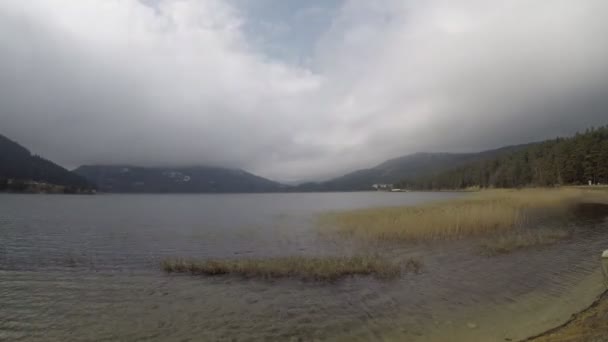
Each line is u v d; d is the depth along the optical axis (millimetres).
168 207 72938
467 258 14609
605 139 73625
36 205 72938
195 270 13055
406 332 7477
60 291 10883
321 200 107188
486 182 116250
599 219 27359
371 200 92625
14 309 9312
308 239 21391
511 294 9766
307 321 8242
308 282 11414
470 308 8797
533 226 23703
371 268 12547
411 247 17438
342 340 7184
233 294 10305
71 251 18500
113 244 20969
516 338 6832
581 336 6328
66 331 7863
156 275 12734
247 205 81125
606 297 8883
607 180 66625
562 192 54281
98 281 12047
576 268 12375
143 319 8516
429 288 10578
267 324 8109
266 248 18812
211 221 36938
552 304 8719
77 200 110500
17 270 13938
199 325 8109
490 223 22500
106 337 7520
